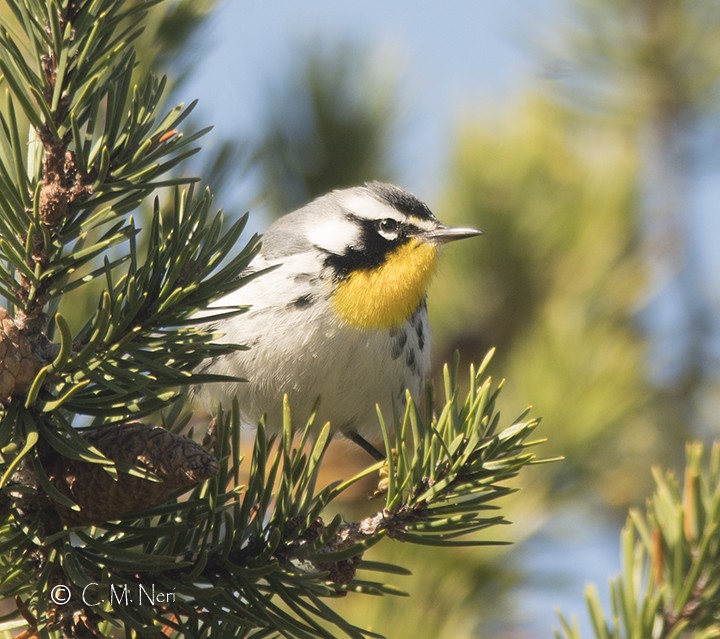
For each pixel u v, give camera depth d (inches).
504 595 334.6
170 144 206.1
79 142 192.9
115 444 202.2
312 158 434.3
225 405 373.7
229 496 210.7
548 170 467.5
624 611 227.6
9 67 201.8
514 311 460.1
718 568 231.3
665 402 451.5
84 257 199.8
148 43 304.2
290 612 290.8
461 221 464.4
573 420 358.9
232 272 211.0
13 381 196.9
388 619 290.4
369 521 220.8
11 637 212.7
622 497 433.1
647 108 495.2
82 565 209.5
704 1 491.2
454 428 216.8
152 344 205.6
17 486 195.5
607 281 436.1
